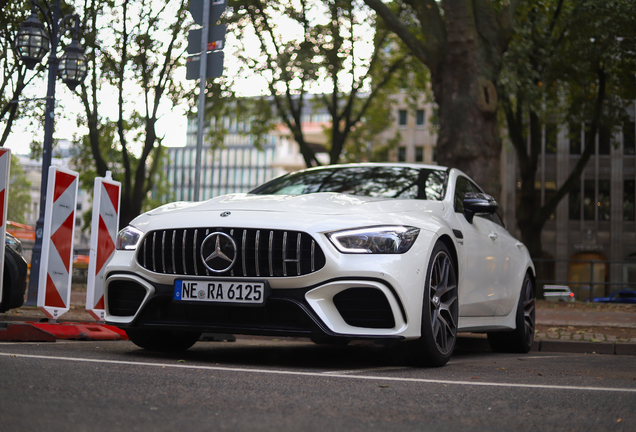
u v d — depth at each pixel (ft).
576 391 10.01
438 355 13.12
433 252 13.12
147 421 6.76
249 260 12.26
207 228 12.54
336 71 68.03
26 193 175.01
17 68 54.13
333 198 13.83
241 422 6.90
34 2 36.27
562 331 24.85
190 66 23.22
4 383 8.57
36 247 33.32
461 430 7.00
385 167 17.44
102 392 8.31
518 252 19.74
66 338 16.75
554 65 63.10
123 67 64.39
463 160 35.14
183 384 9.26
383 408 8.07
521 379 11.48
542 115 75.97
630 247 129.18
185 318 12.80
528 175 74.02
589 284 59.06
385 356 15.89
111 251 18.69
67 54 36.76
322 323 11.89
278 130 85.92
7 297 22.80
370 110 96.02
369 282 11.91
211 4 23.07
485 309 16.63
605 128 74.28
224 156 341.41
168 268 12.85
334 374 11.23
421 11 37.27
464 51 35.58
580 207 131.34
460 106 35.45
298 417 7.30
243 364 12.67
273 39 66.59
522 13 60.85
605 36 59.98
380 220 12.61
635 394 9.88
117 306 13.73
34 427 6.29
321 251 12.03
